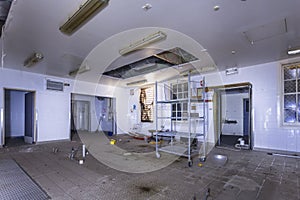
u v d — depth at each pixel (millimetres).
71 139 7164
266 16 2652
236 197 2246
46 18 2699
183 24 2904
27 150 4984
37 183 2670
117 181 2760
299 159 4059
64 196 2266
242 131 8031
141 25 2943
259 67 5176
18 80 5805
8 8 2002
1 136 5426
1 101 5449
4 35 3262
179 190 2443
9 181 2738
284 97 4824
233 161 3883
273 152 4727
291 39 3463
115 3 2326
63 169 3326
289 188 2500
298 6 2387
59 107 6750
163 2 2312
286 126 4715
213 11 2525
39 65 5297
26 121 6594
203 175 3018
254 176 2961
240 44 3727
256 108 5184
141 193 2355
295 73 4668
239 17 2684
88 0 2145
